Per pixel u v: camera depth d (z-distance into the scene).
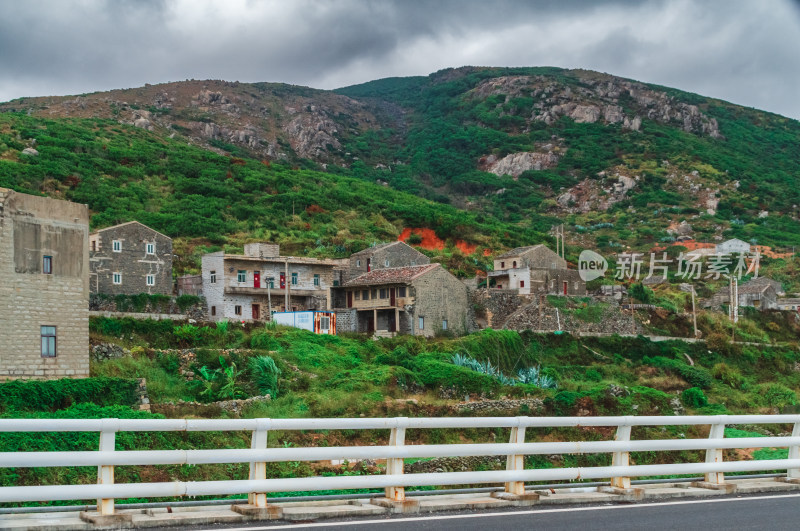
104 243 71.56
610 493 16.73
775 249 150.75
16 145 130.62
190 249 99.25
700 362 79.44
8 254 39.34
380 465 36.47
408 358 61.59
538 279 85.56
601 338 77.81
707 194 198.38
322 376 55.62
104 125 176.50
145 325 56.34
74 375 41.66
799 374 82.19
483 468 37.97
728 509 15.66
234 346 58.69
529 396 58.38
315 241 111.25
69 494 12.14
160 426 12.98
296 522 13.29
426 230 130.50
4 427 11.79
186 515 13.16
